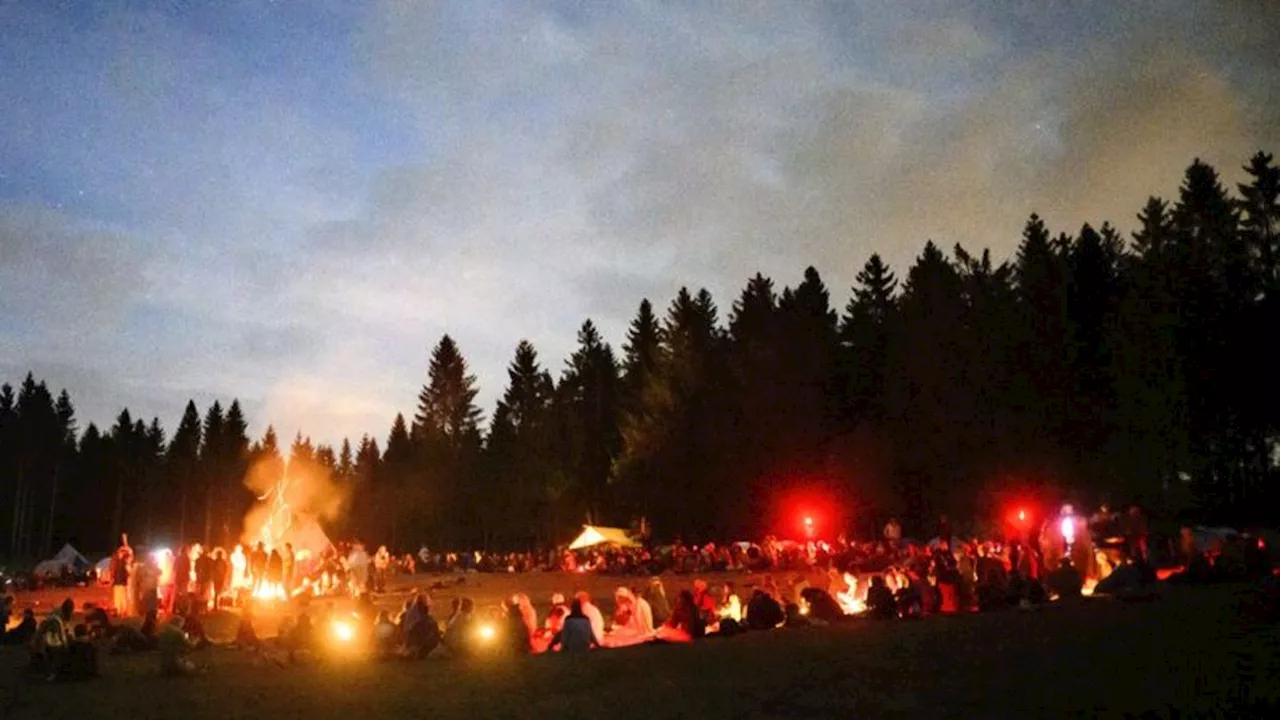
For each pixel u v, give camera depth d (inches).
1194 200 2910.9
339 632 919.0
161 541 5718.5
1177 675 524.7
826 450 3127.5
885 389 3193.9
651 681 606.9
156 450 6156.5
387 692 610.9
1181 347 2527.1
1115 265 3526.1
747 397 3206.2
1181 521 2370.8
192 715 561.0
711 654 709.3
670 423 3351.4
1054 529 1370.6
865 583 1318.9
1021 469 2780.5
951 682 551.2
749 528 3112.7
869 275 3853.3
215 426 5871.1
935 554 1194.6
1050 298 2942.9
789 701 525.0
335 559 1686.8
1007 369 2923.2
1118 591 921.5
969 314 3164.4
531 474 4362.7
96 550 5634.8
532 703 552.1
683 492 3260.3
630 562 2262.6
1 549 5364.2
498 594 1742.1
